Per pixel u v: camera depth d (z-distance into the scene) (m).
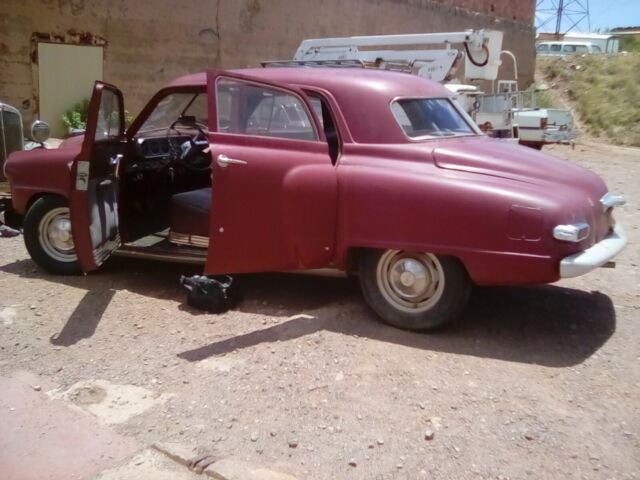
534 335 4.60
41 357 4.27
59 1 13.58
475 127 5.38
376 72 5.20
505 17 24.34
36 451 3.31
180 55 15.43
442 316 4.45
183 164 6.02
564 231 4.02
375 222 4.46
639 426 3.49
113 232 5.36
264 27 16.97
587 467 3.15
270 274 5.82
